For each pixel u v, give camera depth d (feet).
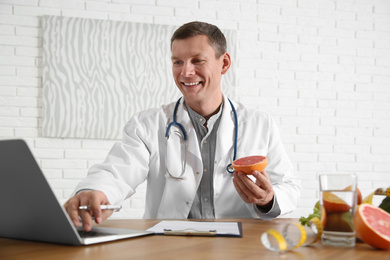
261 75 11.58
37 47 10.44
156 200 5.66
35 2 10.44
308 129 11.82
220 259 2.45
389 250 2.74
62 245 2.87
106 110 10.66
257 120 5.91
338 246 2.86
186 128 5.67
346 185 2.89
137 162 5.24
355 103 12.13
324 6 12.00
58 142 10.50
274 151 5.82
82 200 3.49
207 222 4.01
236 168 4.12
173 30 11.02
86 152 10.62
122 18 10.86
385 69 12.31
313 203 11.78
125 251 2.67
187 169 5.51
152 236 3.23
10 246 2.86
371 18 12.26
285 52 11.73
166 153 5.52
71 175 10.52
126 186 4.55
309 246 2.87
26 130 10.36
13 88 10.32
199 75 5.35
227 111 5.80
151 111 5.97
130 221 4.26
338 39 12.07
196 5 11.25
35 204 2.75
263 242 2.69
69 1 10.61
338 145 12.00
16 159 2.60
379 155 12.23
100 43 10.66
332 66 12.01
